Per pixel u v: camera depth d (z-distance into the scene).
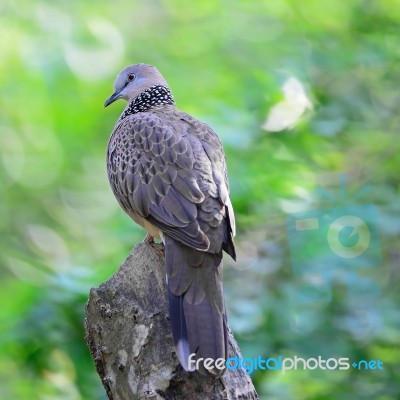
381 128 13.47
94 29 16.66
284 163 12.49
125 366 7.72
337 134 13.14
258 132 12.73
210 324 7.50
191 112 13.06
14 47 16.28
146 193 8.55
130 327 7.76
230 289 11.81
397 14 14.25
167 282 7.78
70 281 11.17
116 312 7.86
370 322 11.52
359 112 13.41
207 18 16.88
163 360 7.58
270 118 12.84
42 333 11.17
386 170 13.01
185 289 7.71
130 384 7.68
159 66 16.89
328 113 13.15
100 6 17.28
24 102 17.50
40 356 11.38
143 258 8.04
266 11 15.77
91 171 19.05
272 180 12.11
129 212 9.07
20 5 16.53
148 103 10.33
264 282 11.84
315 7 15.00
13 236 18.77
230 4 16.52
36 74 16.16
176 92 15.73
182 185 8.37
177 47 17.11
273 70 13.61
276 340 11.17
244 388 7.58
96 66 16.53
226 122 12.45
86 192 19.19
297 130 12.80
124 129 9.29
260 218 12.21
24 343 11.23
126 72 10.73
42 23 16.47
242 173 12.03
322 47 14.20
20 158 18.97
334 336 11.35
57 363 11.62
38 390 12.15
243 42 16.19
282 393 11.38
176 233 8.02
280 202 12.06
